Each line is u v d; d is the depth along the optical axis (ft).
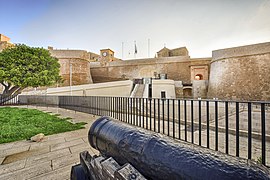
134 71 127.24
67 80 99.14
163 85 94.17
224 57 91.97
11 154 10.55
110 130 5.25
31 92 72.18
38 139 13.19
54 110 36.27
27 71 57.72
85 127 18.38
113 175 3.63
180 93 104.27
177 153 3.10
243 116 24.86
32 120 22.30
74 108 35.45
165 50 148.36
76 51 105.70
